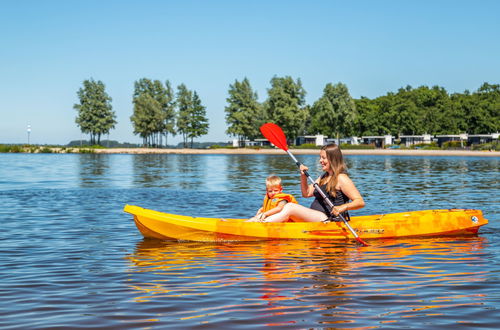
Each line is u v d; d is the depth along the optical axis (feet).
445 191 46.47
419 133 317.01
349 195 21.67
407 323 10.96
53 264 17.16
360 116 322.34
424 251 19.48
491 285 14.10
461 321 11.05
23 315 11.62
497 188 49.57
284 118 276.62
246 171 85.05
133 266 16.85
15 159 146.82
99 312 11.83
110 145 322.34
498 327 10.67
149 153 271.08
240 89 296.51
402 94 363.76
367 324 10.93
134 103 313.94
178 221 21.52
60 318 11.40
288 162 131.64
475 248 20.15
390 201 38.19
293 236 22.07
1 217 29.07
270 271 16.06
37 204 35.68
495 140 276.82
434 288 13.80
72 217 29.17
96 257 18.38
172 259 18.06
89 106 311.88
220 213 31.55
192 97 315.58
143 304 12.45
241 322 11.08
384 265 16.92
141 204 36.04
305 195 23.72
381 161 135.44
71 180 61.16
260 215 23.13
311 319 11.26
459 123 309.83
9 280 14.89
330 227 22.02
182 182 58.65
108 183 56.59
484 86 387.96
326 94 293.02
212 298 12.96
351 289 13.75
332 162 21.84
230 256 18.54
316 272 15.85
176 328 10.71
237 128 295.69
